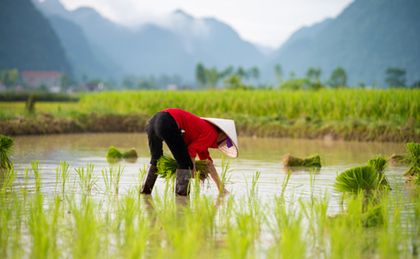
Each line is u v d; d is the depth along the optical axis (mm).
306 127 23953
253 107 28594
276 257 5762
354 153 17312
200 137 9594
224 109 29125
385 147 19406
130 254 5578
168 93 33719
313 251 6043
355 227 6840
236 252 5336
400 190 10133
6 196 8891
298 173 12469
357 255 5875
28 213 7629
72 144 19938
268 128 24688
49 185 10148
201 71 195375
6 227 6562
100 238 6348
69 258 5680
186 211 7383
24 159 14734
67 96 69562
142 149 18469
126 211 6996
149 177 9648
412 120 22516
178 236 5719
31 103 29719
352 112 24969
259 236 6648
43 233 5898
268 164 14219
